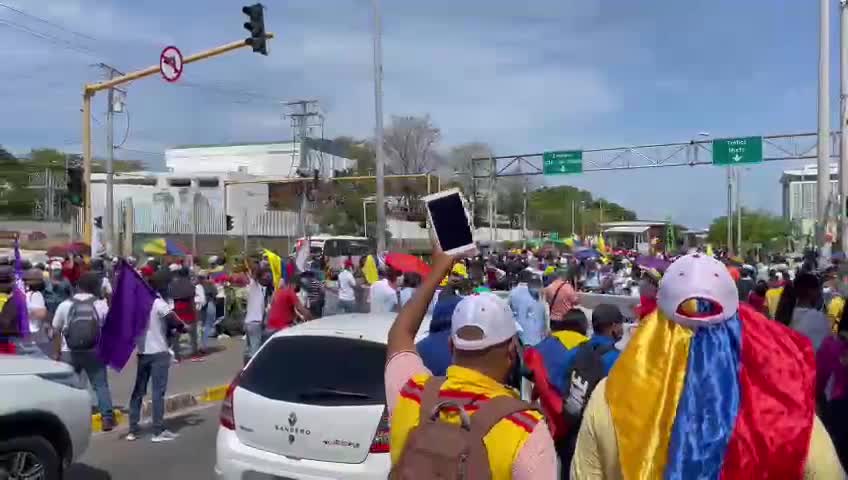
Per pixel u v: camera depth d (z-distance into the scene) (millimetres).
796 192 84062
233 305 19344
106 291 15523
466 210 2988
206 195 57188
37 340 10367
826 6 20688
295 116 65312
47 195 56969
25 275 10578
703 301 2258
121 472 7906
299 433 5590
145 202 53031
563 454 4453
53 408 6258
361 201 59281
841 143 20609
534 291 11414
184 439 9320
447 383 2600
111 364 9172
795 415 2168
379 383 5590
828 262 17047
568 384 4480
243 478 5766
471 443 2402
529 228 82062
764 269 20234
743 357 2244
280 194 52188
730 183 51719
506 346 2664
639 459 2209
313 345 5957
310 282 19203
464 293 11102
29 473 6062
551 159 42188
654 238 38406
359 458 5445
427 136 59469
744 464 2141
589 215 99875
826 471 2135
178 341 15062
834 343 3924
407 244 44312
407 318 3047
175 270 15648
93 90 19359
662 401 2238
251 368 6051
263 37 16594
